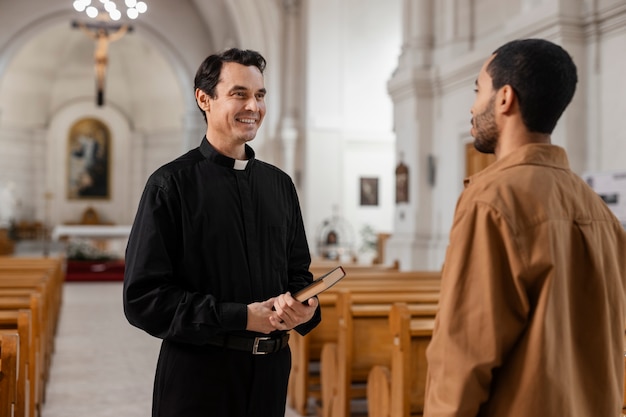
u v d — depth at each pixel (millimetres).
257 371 2457
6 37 21969
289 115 17703
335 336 6055
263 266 2559
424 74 11039
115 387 6875
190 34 23906
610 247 1934
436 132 11031
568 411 1735
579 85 7734
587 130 7762
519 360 1730
